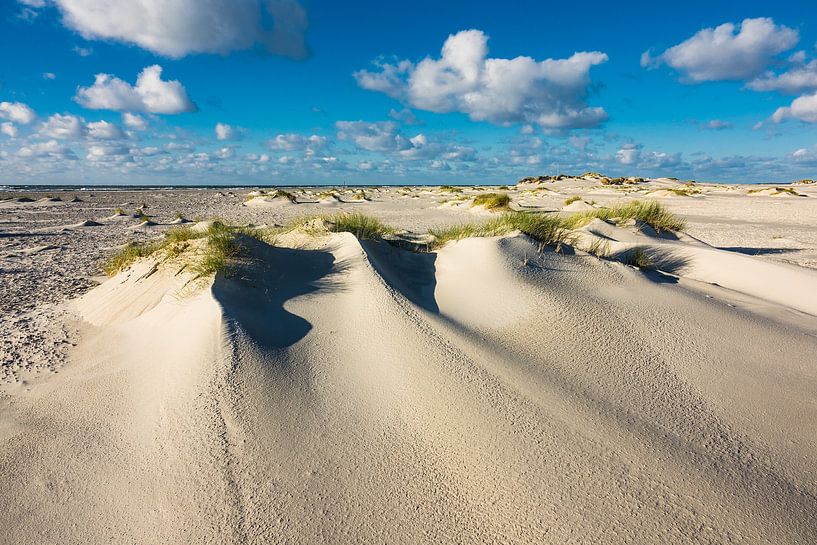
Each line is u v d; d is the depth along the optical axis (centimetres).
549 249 520
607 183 5275
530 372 285
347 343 319
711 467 208
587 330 342
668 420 244
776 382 287
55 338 420
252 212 2247
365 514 189
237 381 267
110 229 1488
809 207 2159
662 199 2838
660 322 364
